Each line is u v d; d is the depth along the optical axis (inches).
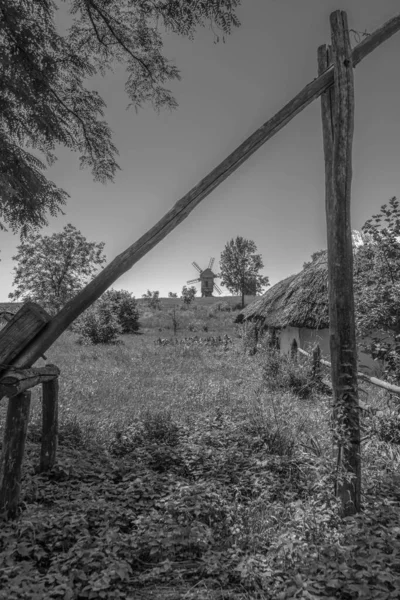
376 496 150.2
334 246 142.5
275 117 139.6
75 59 229.9
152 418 245.9
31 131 235.0
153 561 117.4
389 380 280.4
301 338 509.4
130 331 1424.7
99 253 1057.5
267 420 233.8
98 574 102.1
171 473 175.8
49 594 92.8
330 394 340.2
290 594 95.6
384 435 217.3
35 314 123.3
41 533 120.3
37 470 171.5
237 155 137.4
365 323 292.4
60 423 232.7
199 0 209.3
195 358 641.0
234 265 2031.3
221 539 126.7
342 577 101.0
